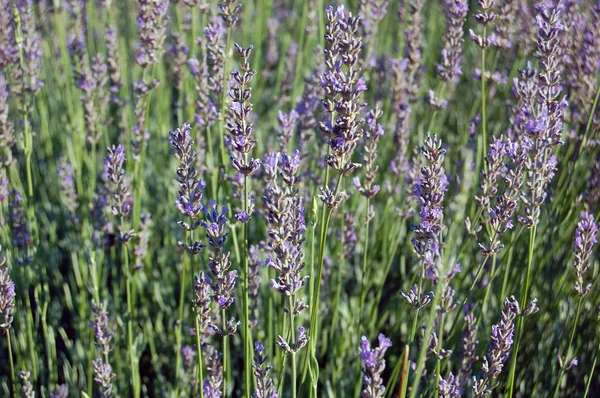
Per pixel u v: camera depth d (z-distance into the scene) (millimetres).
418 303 669
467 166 576
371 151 742
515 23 975
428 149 644
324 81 644
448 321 833
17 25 833
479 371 778
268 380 658
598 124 809
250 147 647
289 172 645
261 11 1149
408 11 949
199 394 709
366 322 864
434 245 641
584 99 828
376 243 903
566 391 808
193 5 878
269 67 1204
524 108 731
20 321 812
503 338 666
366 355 604
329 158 650
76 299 897
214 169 814
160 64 995
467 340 734
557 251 840
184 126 648
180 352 819
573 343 810
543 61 705
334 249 902
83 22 1230
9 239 828
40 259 869
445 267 585
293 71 1064
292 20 1347
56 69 1062
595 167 800
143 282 920
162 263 928
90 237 916
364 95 1055
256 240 913
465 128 967
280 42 1329
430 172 646
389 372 855
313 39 1163
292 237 642
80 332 859
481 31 1068
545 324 812
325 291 857
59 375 885
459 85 1161
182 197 656
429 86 1110
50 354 803
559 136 673
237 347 871
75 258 877
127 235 763
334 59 654
